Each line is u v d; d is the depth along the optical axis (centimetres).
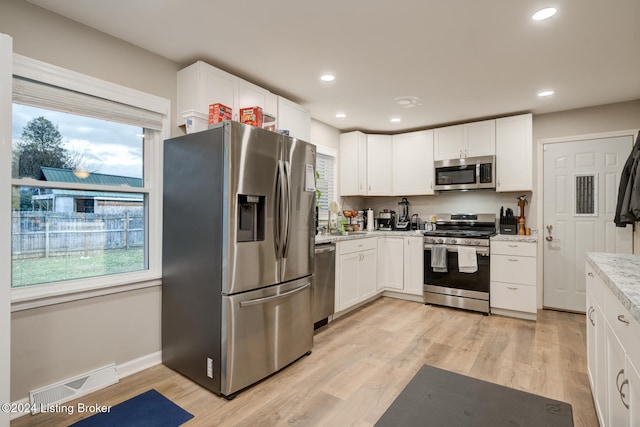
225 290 204
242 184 210
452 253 390
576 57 254
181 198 236
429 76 291
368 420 184
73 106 211
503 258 361
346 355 266
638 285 125
